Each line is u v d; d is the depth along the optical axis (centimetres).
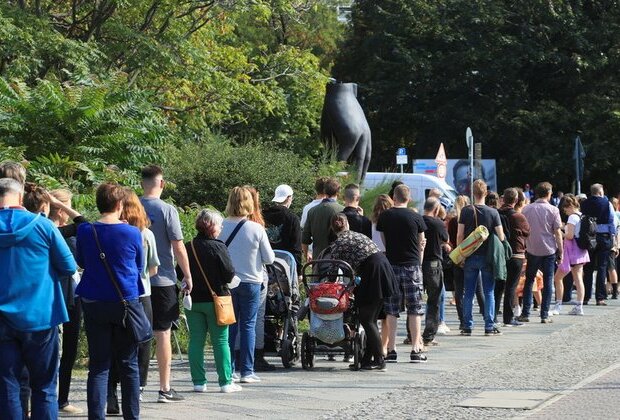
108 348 1215
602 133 6750
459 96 6988
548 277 2461
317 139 5425
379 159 7406
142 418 1316
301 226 2025
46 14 3559
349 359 1877
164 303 1411
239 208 1579
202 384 1520
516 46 6819
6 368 1087
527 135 6838
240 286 1573
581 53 6919
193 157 2944
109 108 2409
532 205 2458
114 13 3947
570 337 2178
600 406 1352
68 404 1370
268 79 4522
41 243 1102
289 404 1417
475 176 3900
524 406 1366
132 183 2300
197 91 4103
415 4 6988
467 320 2231
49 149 2375
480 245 2189
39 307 1095
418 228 1822
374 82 7044
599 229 2888
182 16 3959
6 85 2367
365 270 1708
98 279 1203
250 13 4250
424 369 1753
